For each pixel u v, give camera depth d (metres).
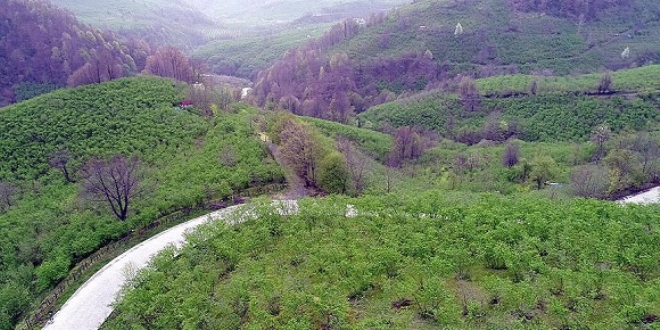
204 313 36.56
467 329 32.22
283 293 37.31
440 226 47.53
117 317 40.72
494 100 138.75
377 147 106.44
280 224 50.03
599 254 39.78
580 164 86.75
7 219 61.19
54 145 76.56
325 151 71.69
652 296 33.91
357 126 137.88
